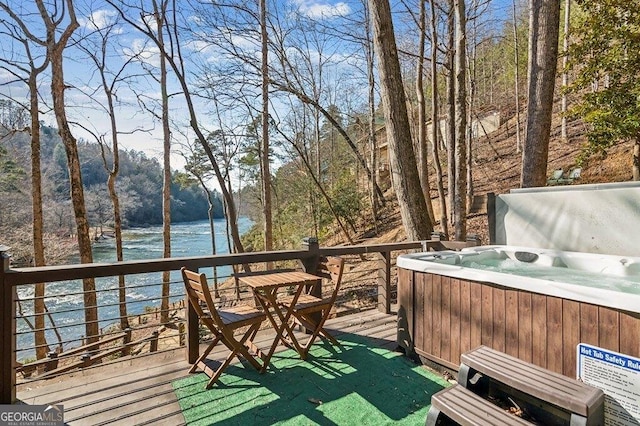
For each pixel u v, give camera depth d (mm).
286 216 17281
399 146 4707
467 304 2486
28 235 9859
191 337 2805
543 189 3523
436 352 2701
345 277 8445
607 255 3031
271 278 2834
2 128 7559
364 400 2299
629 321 1723
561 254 3270
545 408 1799
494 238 3945
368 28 10445
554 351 2021
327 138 17984
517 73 13992
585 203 3213
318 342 3250
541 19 4730
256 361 2684
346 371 2689
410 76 14484
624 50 5562
